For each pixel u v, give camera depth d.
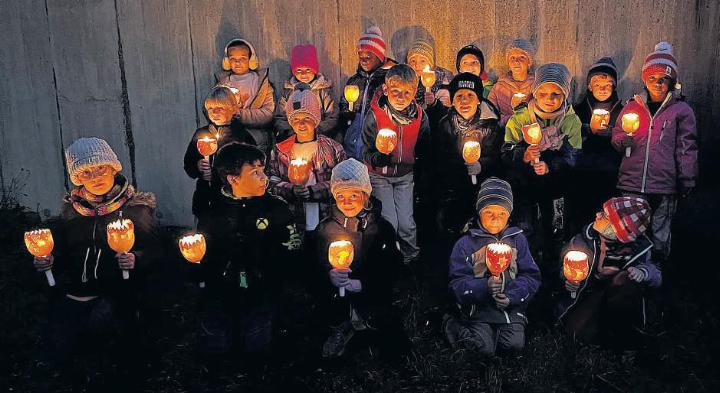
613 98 5.71
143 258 4.43
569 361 4.34
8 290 5.27
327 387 4.16
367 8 6.28
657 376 4.26
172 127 6.57
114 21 6.41
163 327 4.88
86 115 6.66
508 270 4.46
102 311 4.39
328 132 6.11
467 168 5.30
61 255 4.38
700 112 6.20
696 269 5.52
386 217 5.54
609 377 4.21
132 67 6.49
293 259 4.73
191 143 5.53
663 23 6.09
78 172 4.27
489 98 6.11
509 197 4.48
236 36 6.35
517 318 4.45
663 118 5.24
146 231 4.46
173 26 6.36
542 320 4.84
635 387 4.11
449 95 5.76
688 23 6.06
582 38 6.22
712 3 5.99
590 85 5.72
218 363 4.44
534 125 5.03
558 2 6.16
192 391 4.16
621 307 4.44
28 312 5.05
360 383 4.20
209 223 4.35
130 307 4.49
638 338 4.56
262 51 6.37
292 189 5.02
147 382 4.25
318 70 6.35
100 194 4.36
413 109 5.39
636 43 6.17
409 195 5.65
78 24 6.46
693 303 4.98
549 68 5.25
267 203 4.39
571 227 5.70
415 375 4.24
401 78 5.17
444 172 5.54
